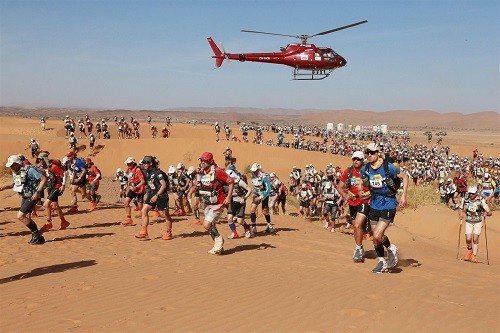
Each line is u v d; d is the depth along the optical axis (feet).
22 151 143.43
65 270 25.44
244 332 15.02
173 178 52.90
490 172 120.16
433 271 27.78
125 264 27.12
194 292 20.35
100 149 149.28
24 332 15.15
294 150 146.82
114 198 87.66
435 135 447.83
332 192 51.75
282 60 79.36
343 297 19.57
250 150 145.48
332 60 78.13
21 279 23.29
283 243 36.70
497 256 48.01
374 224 25.45
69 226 42.88
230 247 33.76
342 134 246.47
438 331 15.29
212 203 30.14
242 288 21.16
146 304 18.39
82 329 15.37
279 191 59.77
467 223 40.22
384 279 23.97
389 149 173.37
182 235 39.11
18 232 39.17
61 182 40.42
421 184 123.24
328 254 32.35
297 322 16.06
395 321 16.22
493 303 19.44
